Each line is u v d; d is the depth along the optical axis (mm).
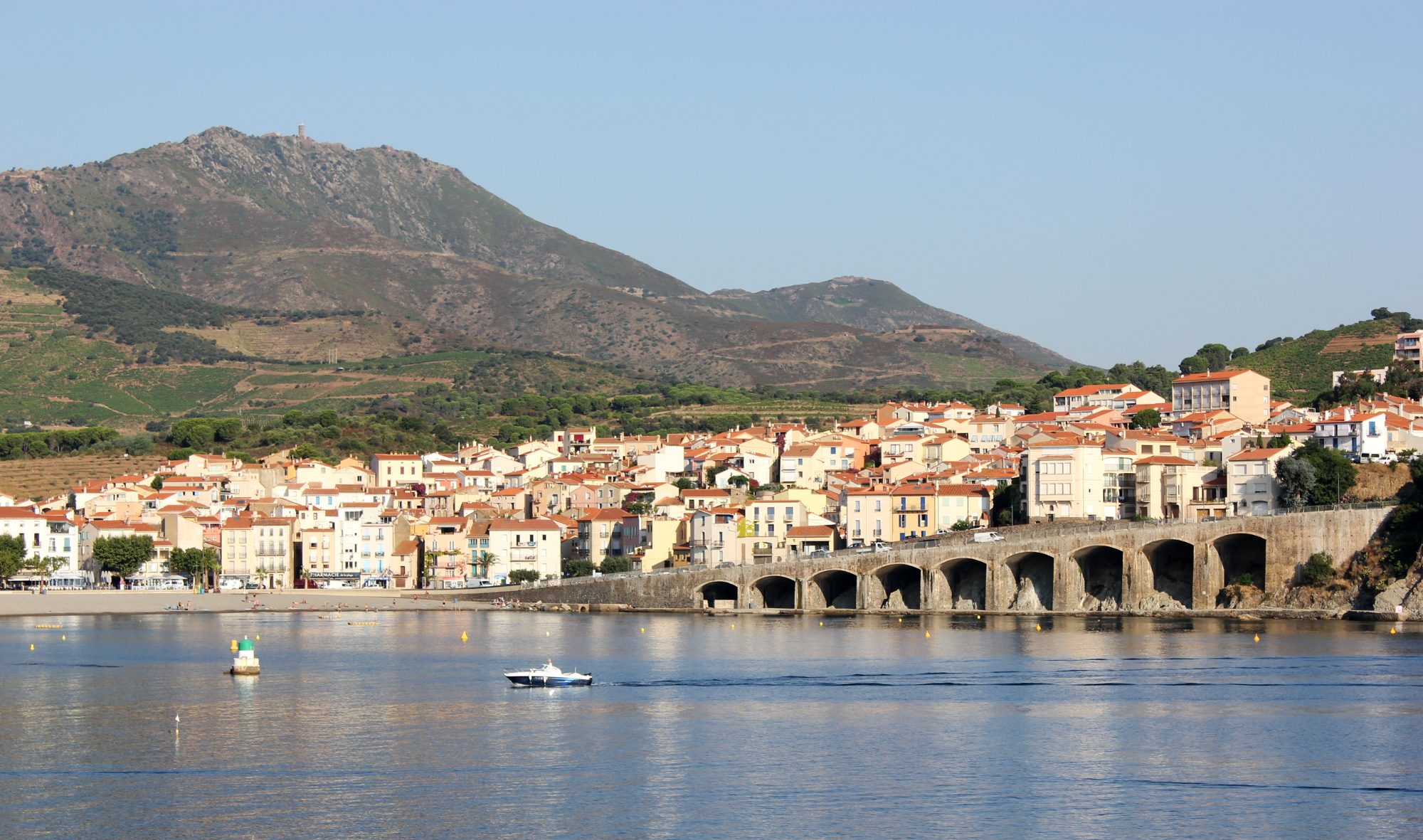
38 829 136250
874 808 143500
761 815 141000
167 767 160500
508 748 170250
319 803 145375
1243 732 178000
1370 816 140500
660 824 137875
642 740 174625
